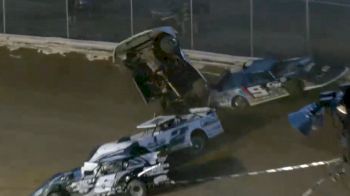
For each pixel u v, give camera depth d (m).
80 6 82.75
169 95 56.91
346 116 30.92
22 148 54.25
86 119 60.50
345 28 73.00
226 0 76.44
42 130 58.22
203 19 77.38
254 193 44.00
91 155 44.56
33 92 67.56
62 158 52.09
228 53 76.19
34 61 75.81
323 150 50.28
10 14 85.25
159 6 79.75
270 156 49.66
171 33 56.19
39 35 84.12
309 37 73.44
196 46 77.31
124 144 44.38
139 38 56.06
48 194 43.38
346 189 43.72
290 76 59.41
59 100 65.44
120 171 43.06
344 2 73.19
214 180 45.84
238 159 49.12
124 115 61.00
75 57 77.06
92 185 43.12
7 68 73.75
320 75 60.03
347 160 32.00
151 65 56.81
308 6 73.62
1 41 82.50
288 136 53.25
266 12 75.00
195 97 56.62
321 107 32.44
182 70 56.62
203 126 48.88
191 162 47.31
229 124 55.72
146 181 43.47
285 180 45.91
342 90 31.52
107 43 81.19
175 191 44.44
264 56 74.81
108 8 82.00
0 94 66.88
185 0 78.19
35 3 85.81
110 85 68.44
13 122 60.03
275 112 57.69
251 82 58.72
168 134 46.25
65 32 83.38
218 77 67.81
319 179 45.34
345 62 72.25
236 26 76.19
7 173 49.22
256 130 54.56
